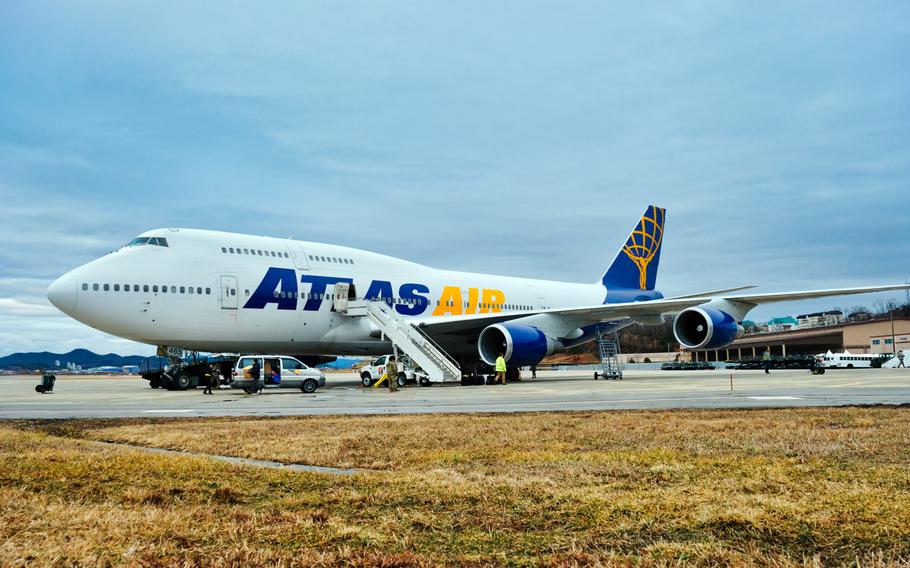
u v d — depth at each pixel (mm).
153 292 23391
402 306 30078
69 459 7332
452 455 7617
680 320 29188
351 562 3811
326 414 13484
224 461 7277
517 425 10500
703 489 5457
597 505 5004
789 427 9469
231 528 4484
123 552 3932
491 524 4574
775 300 28250
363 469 7016
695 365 64250
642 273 42938
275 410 14859
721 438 8516
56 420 12602
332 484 5988
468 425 10633
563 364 86375
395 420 11695
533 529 4453
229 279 24938
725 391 19406
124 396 22500
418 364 26312
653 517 4641
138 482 6113
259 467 6871
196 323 24219
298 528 4500
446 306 32000
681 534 4258
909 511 4605
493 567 3732
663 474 6172
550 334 29062
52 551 3904
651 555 3840
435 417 12227
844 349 83812
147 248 23984
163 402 18391
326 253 28453
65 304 22344
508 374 31516
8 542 4070
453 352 33062
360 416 12828
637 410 12977
